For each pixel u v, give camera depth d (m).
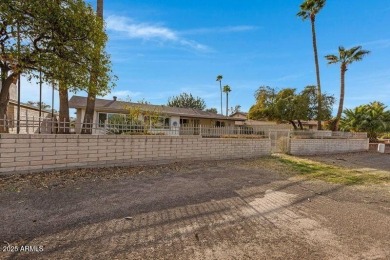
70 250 2.83
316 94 25.34
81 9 7.20
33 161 6.19
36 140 6.23
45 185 5.36
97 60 7.68
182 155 9.55
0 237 3.07
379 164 11.70
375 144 21.92
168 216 4.01
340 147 16.52
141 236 3.26
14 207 4.07
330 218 4.19
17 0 6.22
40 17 6.50
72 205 4.29
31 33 6.74
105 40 8.15
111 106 20.34
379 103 25.17
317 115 24.83
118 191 5.27
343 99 24.11
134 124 8.84
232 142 11.26
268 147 12.88
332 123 24.56
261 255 2.89
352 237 3.45
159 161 8.85
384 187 6.78
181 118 26.38
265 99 26.77
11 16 6.13
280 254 2.92
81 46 7.21
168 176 7.03
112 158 7.70
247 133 12.33
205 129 10.55
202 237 3.30
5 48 6.71
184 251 2.91
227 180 6.87
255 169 8.89
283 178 7.55
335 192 6.06
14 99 14.67
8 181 5.41
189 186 6.00
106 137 7.55
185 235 3.34
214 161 10.27
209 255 2.84
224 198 5.16
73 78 7.34
